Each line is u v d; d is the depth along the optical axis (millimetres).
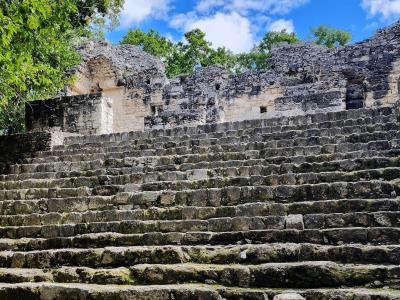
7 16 9938
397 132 9188
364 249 5551
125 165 10719
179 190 8750
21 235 8289
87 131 15859
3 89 13180
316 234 6250
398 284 5012
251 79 22391
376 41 20594
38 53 16609
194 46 38875
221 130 12062
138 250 6477
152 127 18406
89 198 8953
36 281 6473
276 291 5062
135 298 5375
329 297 4797
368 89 20172
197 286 5449
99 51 26406
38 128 16359
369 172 7715
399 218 6254
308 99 17047
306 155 9086
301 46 22047
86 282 6207
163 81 24703
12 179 11047
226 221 7090
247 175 8867
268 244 6168
